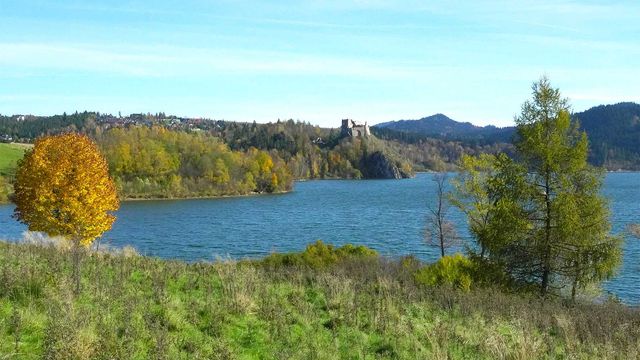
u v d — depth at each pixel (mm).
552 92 20141
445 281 19453
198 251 45594
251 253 44781
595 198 19719
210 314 10211
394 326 11125
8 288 9461
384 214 78062
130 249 22516
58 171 21484
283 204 96000
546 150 19891
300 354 8594
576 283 20672
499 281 20719
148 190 106062
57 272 11438
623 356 10875
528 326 12594
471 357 9773
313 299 13758
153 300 10672
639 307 20469
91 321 8211
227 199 107750
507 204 20594
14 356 6758
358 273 21453
